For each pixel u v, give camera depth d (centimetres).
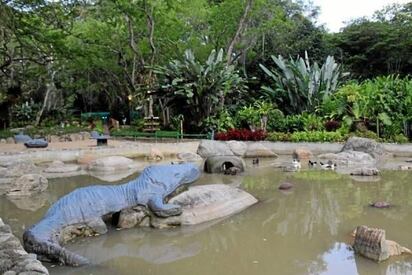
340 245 595
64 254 532
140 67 2427
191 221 692
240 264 535
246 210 782
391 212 767
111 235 642
